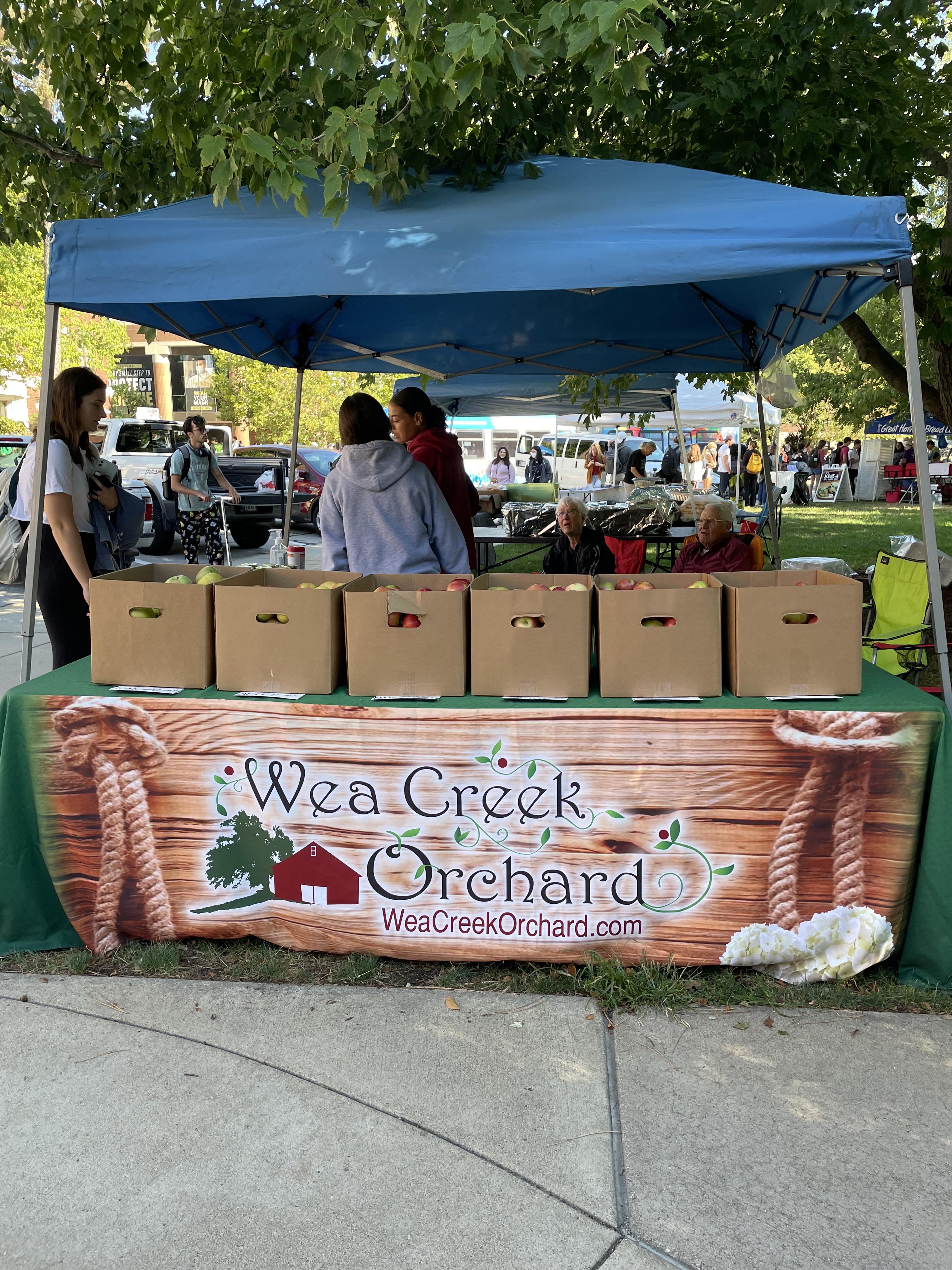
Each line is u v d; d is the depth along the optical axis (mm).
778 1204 1950
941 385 5418
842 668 2627
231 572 3221
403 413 4391
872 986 2727
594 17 2395
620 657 2629
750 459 18312
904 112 4891
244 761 2748
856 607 2594
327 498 3375
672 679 2637
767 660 2623
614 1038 2516
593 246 2699
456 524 3447
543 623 2650
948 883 2584
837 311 3688
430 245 2752
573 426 20891
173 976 2812
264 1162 2072
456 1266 1808
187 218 2980
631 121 4082
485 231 2760
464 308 5164
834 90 4473
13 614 8367
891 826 2617
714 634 2623
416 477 3318
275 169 2730
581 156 4898
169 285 2850
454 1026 2566
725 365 6285
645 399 9172
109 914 2902
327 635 2703
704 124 4418
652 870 2693
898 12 4062
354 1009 2652
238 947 2955
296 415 6078
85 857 2863
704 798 2631
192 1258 1826
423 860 2740
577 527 5141
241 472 12422
